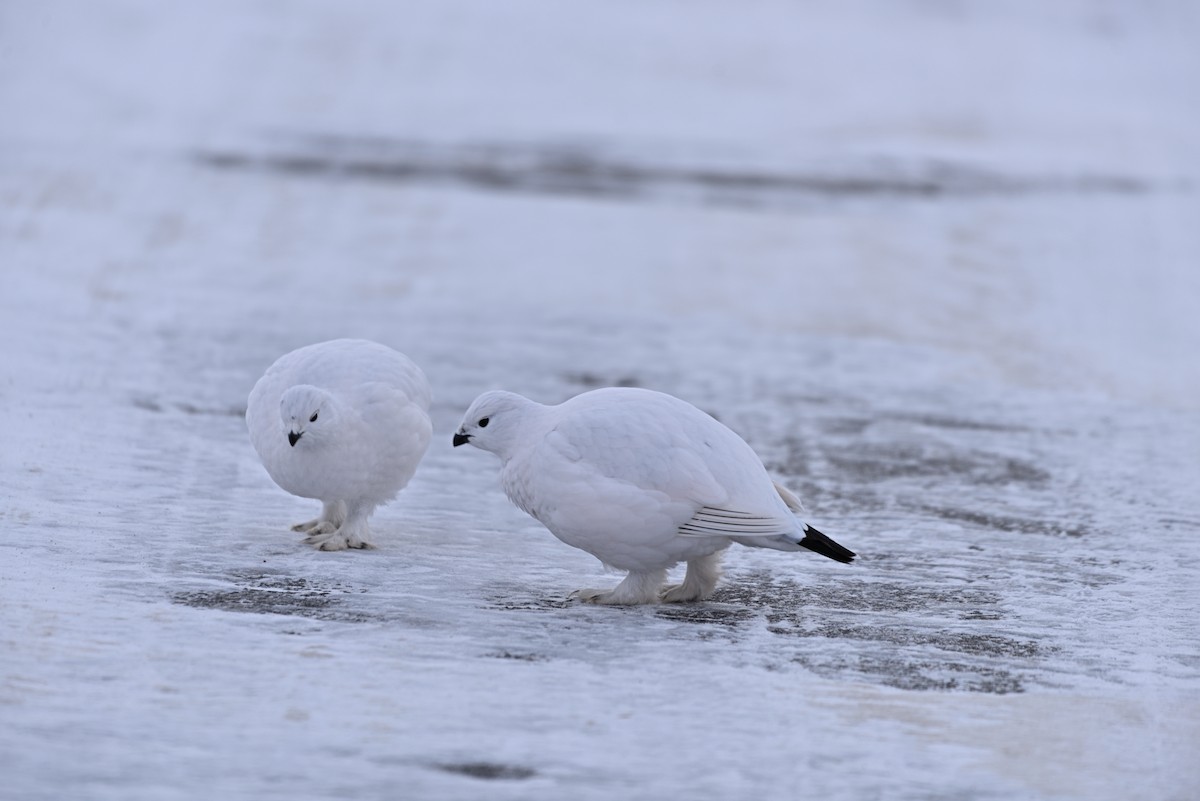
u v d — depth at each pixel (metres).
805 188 26.45
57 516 9.30
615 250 21.41
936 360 16.53
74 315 15.41
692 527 7.98
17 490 9.76
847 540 10.12
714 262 21.06
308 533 9.55
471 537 9.82
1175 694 7.27
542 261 20.55
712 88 35.69
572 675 7.11
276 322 16.27
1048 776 6.21
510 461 8.40
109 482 10.22
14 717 6.21
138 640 7.21
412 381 9.35
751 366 15.90
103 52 33.59
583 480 8.01
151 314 15.94
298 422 8.70
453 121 30.22
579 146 28.83
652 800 5.80
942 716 6.83
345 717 6.43
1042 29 48.50
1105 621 8.45
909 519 10.73
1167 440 13.50
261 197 22.86
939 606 8.65
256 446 9.27
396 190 24.19
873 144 30.97
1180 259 22.83
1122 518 10.96
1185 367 16.80
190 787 5.69
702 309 18.52
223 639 7.32
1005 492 11.62
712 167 27.83
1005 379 15.80
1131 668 7.64
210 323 15.88
